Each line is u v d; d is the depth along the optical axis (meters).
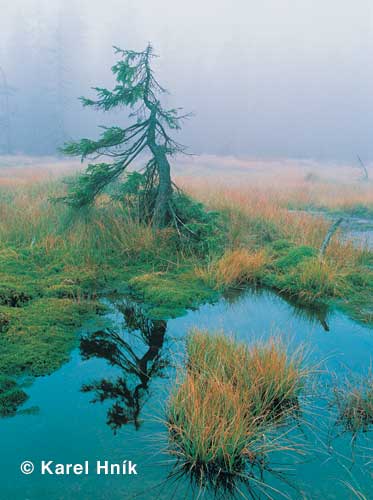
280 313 5.68
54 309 5.28
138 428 3.18
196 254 7.85
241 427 2.89
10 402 3.46
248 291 6.52
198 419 2.93
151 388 3.75
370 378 3.89
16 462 2.81
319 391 3.73
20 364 4.02
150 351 4.48
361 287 6.62
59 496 2.55
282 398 3.54
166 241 7.87
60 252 7.23
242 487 2.66
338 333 5.04
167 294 5.96
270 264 7.54
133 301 5.90
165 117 8.30
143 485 2.65
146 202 8.61
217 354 4.03
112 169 8.59
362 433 3.20
